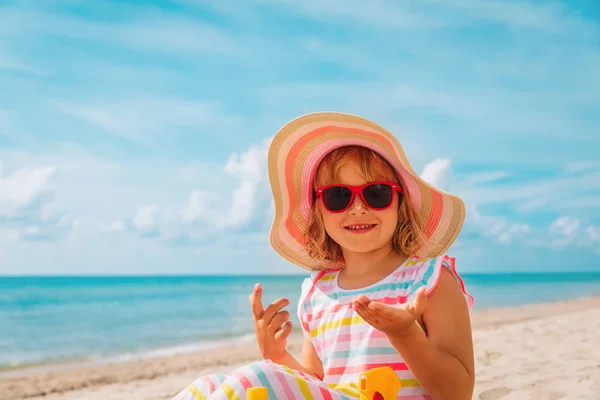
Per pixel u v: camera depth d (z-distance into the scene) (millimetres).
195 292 43531
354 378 2742
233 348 12938
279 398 2105
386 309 2229
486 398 5027
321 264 3363
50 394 7652
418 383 2635
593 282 62375
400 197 3102
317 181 3188
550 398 4801
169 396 6832
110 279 77438
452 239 3154
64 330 20297
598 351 7125
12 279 78125
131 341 16297
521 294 35562
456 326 2689
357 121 2961
